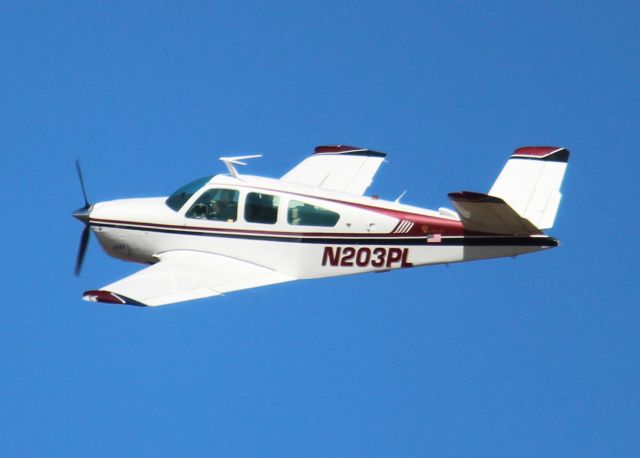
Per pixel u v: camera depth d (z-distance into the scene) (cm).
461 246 8362
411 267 8500
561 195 8369
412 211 8462
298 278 8562
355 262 8531
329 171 9775
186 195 8681
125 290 7969
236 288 8288
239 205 8556
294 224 8506
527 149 8500
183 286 8125
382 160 9869
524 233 8212
